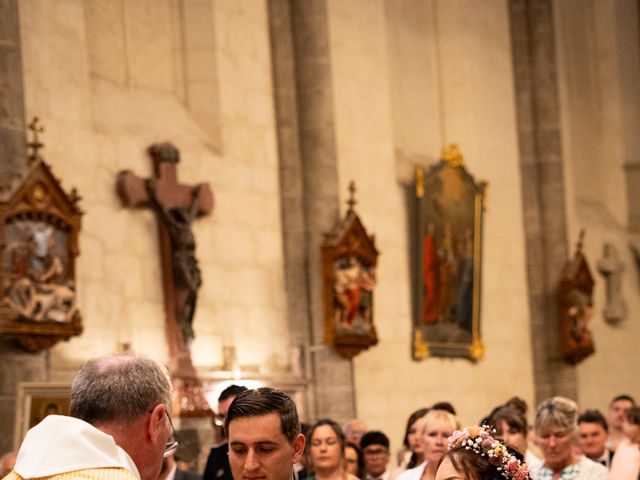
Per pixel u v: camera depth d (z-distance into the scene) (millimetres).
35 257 13297
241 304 17078
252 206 17547
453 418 8422
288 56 18500
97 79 15641
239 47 17766
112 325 14930
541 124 24094
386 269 19734
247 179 17531
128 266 15305
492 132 23203
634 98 26266
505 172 23422
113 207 15250
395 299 19875
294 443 5062
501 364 22625
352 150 19188
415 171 20641
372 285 18297
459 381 21281
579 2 26031
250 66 17906
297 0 18641
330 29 18984
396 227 20094
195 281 15656
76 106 14945
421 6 22125
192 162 16656
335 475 8750
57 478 3453
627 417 10531
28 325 13078
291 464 5039
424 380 20375
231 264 17000
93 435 3568
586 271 23688
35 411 13055
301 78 18516
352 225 17953
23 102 13523
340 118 18984
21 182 13141
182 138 16609
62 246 13648
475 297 21594
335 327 17750
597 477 8719
